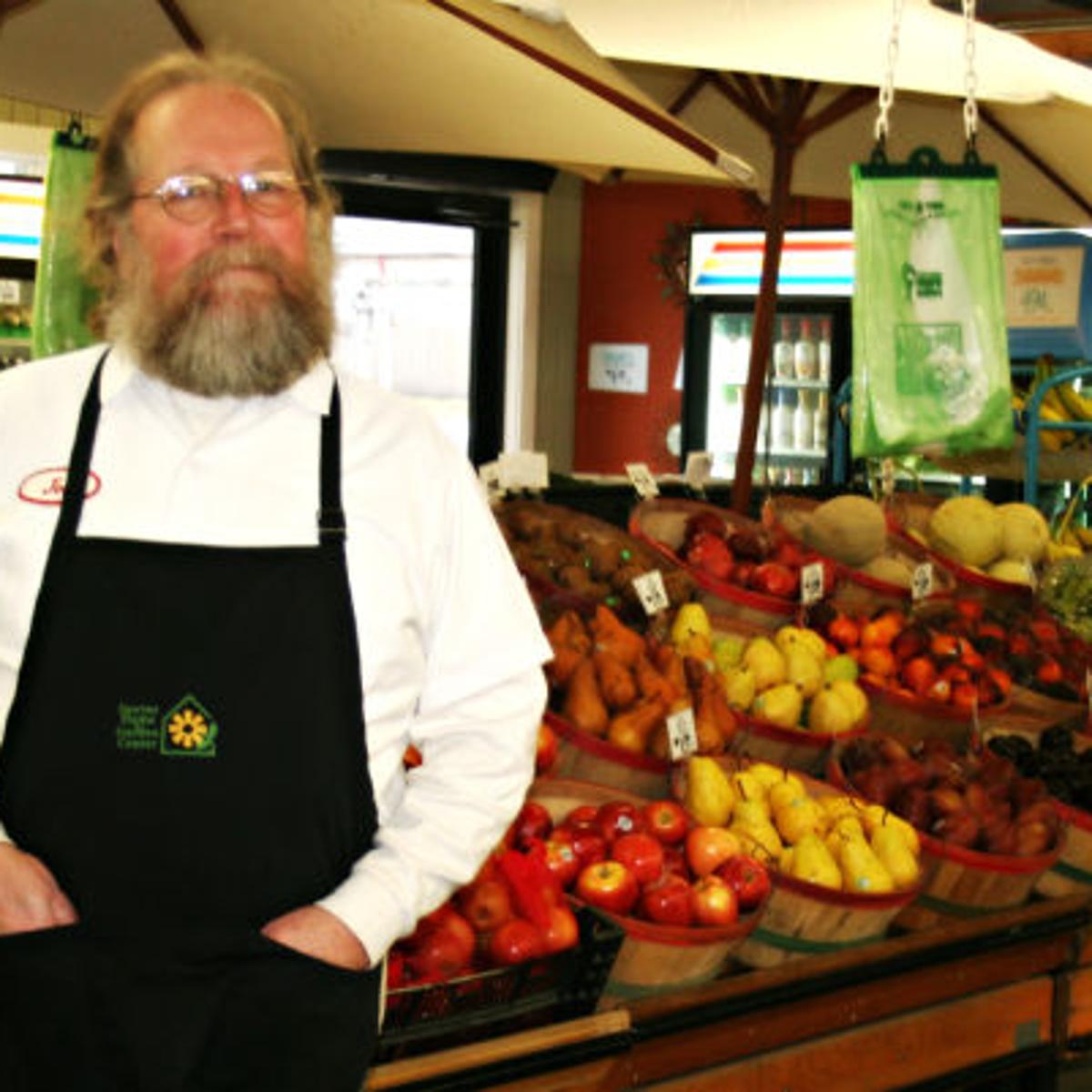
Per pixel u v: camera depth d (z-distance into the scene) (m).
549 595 3.66
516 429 8.46
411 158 7.72
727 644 3.70
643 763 3.12
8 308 6.34
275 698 1.56
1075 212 5.62
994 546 4.77
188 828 1.54
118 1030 1.53
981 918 3.10
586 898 2.61
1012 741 3.66
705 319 7.15
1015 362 6.55
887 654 3.86
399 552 1.65
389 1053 2.25
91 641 1.54
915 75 4.00
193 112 1.61
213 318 1.58
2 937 1.51
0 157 6.71
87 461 1.61
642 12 3.93
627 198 9.06
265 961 1.54
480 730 1.72
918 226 3.83
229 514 1.60
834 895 2.79
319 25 3.72
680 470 7.33
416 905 1.62
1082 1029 3.37
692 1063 2.65
